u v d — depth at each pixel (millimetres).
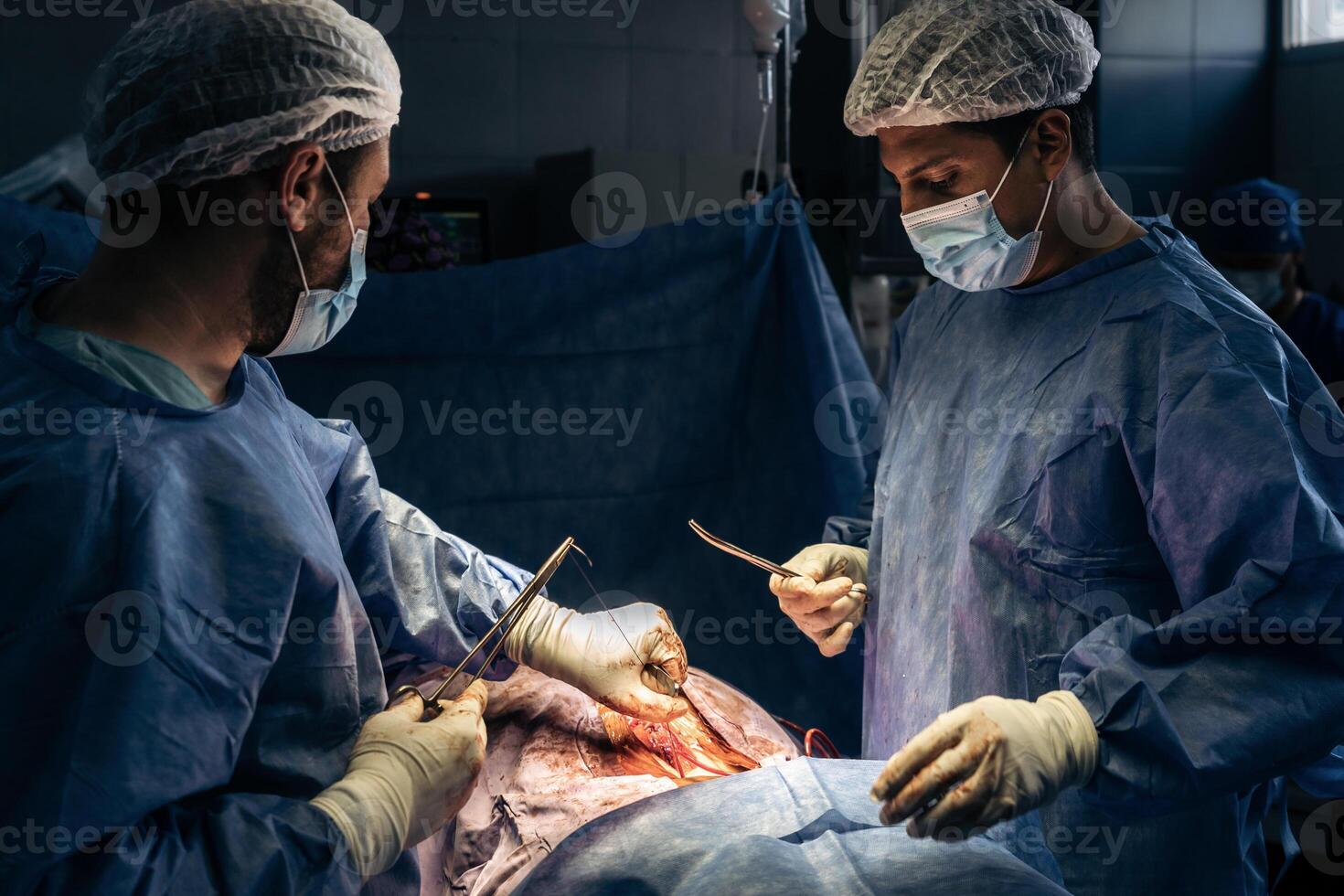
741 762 1631
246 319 1240
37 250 1302
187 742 1069
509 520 2539
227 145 1157
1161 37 4707
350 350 2447
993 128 1420
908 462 1688
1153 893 1369
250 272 1221
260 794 1162
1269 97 4820
